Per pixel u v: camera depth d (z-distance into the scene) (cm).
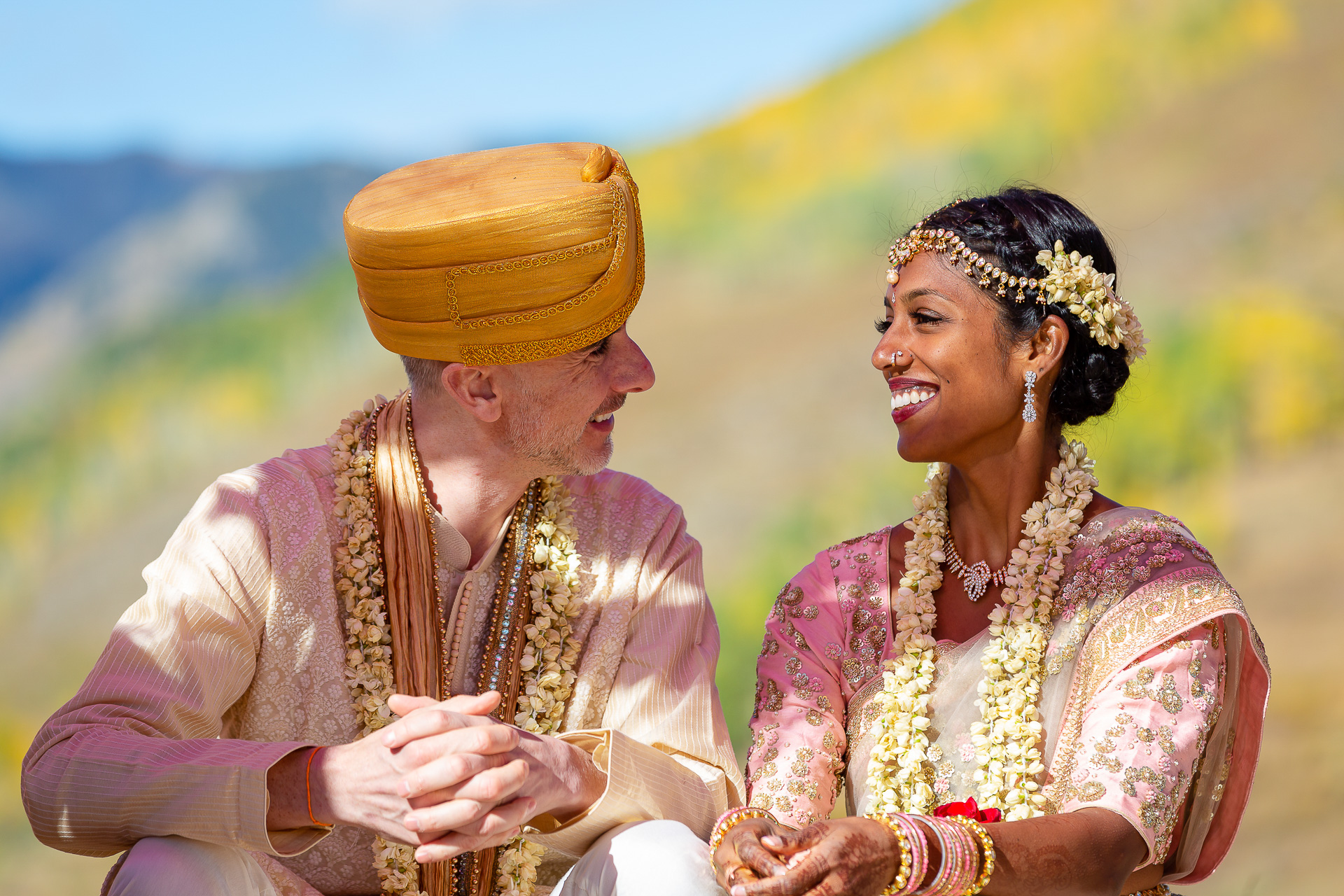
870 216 2622
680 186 3066
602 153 285
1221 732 273
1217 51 2445
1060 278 282
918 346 286
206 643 273
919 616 291
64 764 250
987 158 2509
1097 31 2698
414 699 248
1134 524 281
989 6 3084
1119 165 2256
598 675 298
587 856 256
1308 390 1487
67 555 2469
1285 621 1149
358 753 244
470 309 278
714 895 247
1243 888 801
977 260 283
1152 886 271
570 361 284
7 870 1178
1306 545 1261
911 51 3114
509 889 282
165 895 234
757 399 2033
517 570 300
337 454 296
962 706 281
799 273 2558
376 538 291
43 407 3269
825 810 283
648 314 2580
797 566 1611
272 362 3073
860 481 1758
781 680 297
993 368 284
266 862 265
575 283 278
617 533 311
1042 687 277
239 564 278
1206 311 1680
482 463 292
